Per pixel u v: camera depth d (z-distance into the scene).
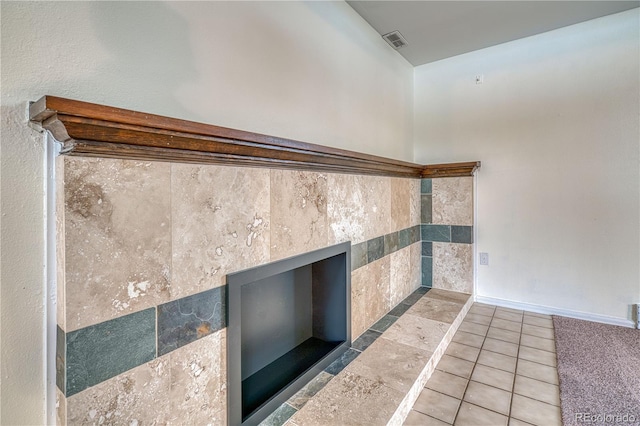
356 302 1.95
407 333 2.03
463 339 2.15
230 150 1.08
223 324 1.15
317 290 1.90
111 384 0.86
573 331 2.23
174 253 0.99
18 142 0.79
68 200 0.78
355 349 1.84
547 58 2.50
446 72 2.93
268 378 1.49
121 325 0.88
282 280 1.69
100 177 0.83
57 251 0.81
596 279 2.39
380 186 2.24
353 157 1.71
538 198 2.58
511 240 2.70
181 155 0.97
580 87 2.39
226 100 1.28
